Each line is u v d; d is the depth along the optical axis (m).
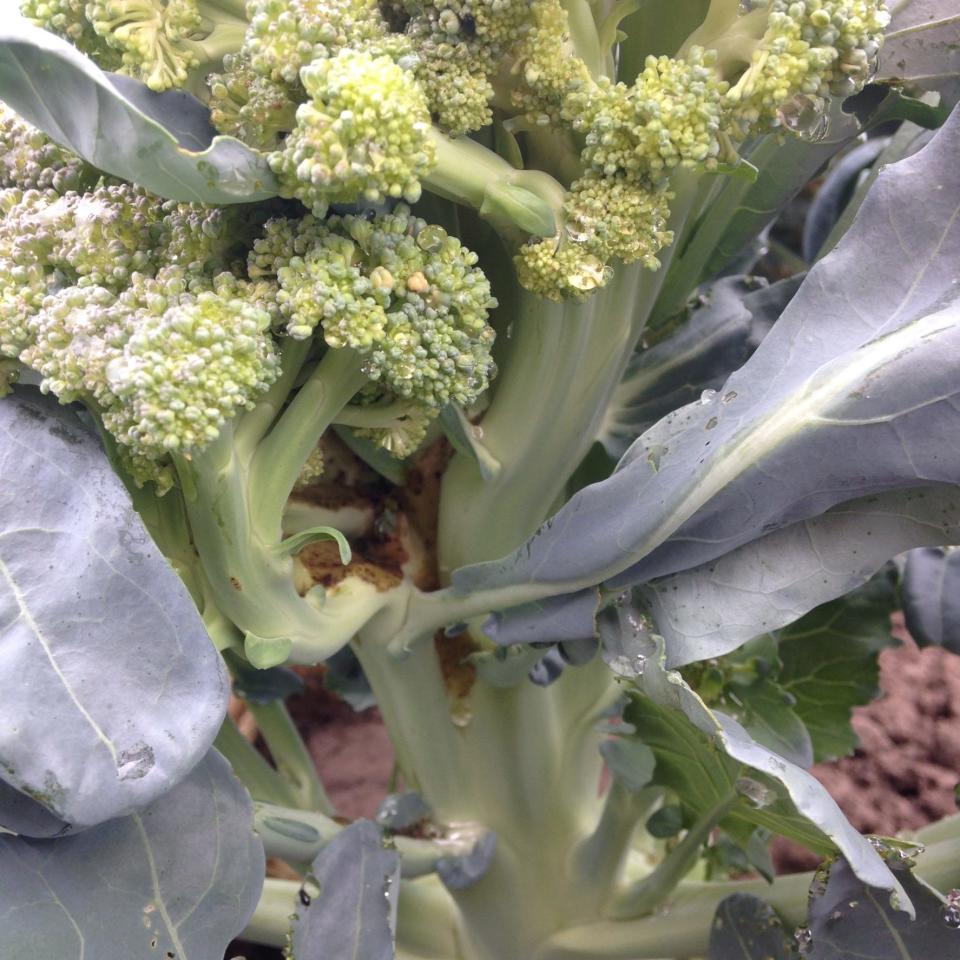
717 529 0.23
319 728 0.57
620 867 0.33
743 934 0.28
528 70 0.19
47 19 0.20
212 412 0.18
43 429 0.21
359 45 0.18
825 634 0.35
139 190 0.20
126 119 0.17
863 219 0.22
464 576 0.25
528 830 0.32
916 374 0.20
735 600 0.23
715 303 0.30
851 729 0.36
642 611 0.24
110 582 0.19
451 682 0.30
